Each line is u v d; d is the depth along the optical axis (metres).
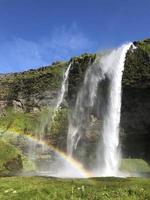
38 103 127.50
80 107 107.31
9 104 138.50
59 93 118.00
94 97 102.12
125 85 92.88
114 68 96.50
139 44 94.50
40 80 127.88
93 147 101.19
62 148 111.44
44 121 121.31
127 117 94.12
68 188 36.25
